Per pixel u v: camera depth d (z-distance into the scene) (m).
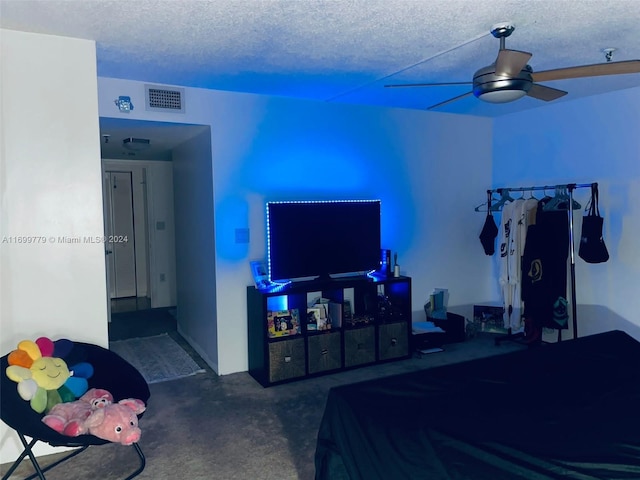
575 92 4.00
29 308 2.59
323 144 4.20
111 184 6.90
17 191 2.54
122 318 5.94
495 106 4.52
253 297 3.79
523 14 2.29
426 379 2.16
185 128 3.85
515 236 4.53
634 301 3.92
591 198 4.09
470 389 2.05
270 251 3.78
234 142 3.82
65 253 2.65
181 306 5.05
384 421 1.76
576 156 4.32
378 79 3.46
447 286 5.01
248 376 3.88
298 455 2.65
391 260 4.61
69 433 2.08
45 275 2.61
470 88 3.73
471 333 4.88
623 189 3.96
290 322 3.81
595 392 2.03
